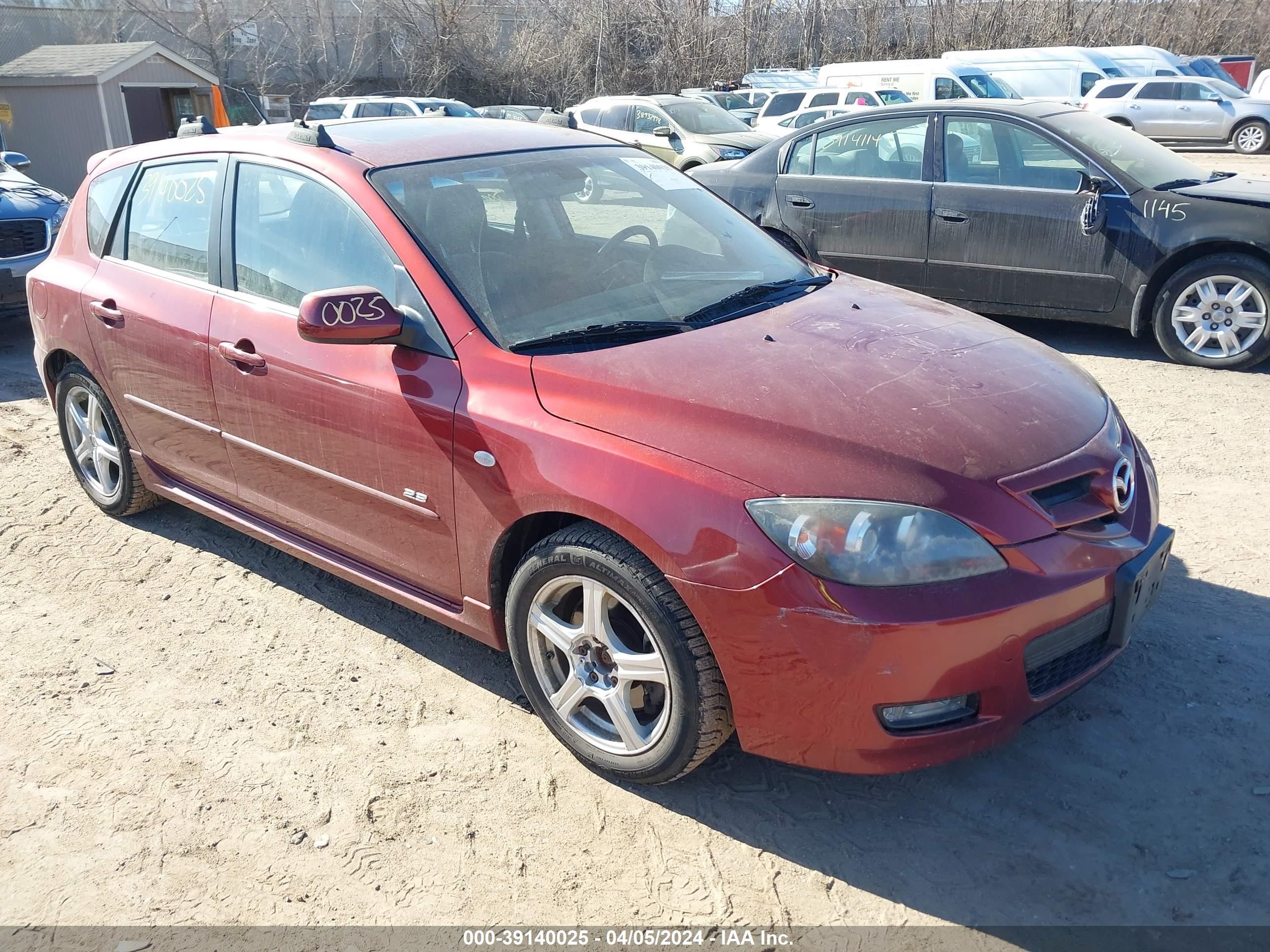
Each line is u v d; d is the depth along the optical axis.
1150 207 6.39
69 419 4.75
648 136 18.06
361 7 38.41
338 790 2.94
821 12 41.59
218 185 3.82
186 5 37.03
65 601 4.04
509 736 3.16
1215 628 3.55
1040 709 2.59
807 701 2.46
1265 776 2.85
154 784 2.98
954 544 2.42
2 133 18.55
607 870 2.63
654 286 3.42
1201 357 6.47
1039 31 40.75
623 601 2.69
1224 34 41.12
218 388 3.70
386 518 3.29
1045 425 2.75
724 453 2.56
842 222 7.51
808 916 2.46
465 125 4.03
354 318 2.95
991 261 6.97
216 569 4.28
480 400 2.93
